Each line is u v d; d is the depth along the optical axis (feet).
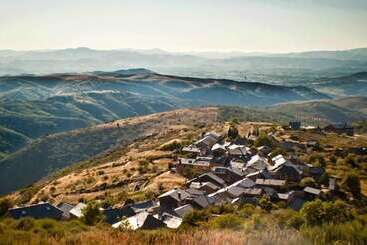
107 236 56.29
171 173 461.78
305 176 423.23
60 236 59.88
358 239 53.52
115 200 370.32
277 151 522.88
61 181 522.06
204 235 53.72
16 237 57.11
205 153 542.98
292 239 53.01
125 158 614.75
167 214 276.82
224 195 356.59
